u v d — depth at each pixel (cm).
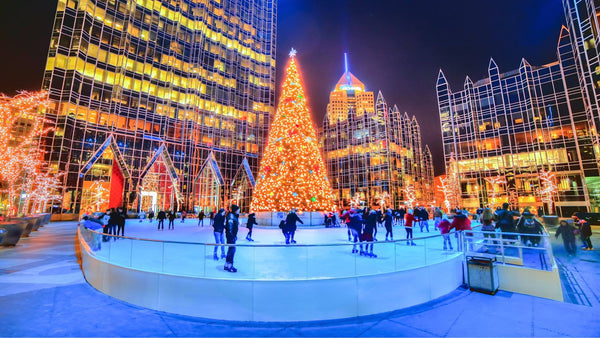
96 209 3988
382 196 6003
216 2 5872
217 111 5541
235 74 5972
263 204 2377
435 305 732
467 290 865
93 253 891
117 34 4503
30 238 1852
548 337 538
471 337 539
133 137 4434
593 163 4269
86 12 4144
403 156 6731
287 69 2534
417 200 6950
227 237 844
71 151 3797
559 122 4666
